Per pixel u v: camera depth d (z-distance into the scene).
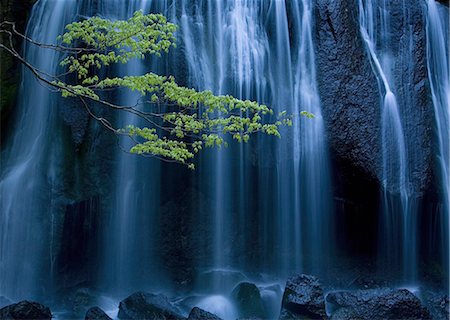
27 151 11.70
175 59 11.41
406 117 11.45
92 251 11.66
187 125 7.89
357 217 11.66
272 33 11.84
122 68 11.42
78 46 11.14
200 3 11.81
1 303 10.44
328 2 11.82
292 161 11.45
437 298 10.71
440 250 11.78
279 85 11.61
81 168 11.49
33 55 11.80
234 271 11.84
